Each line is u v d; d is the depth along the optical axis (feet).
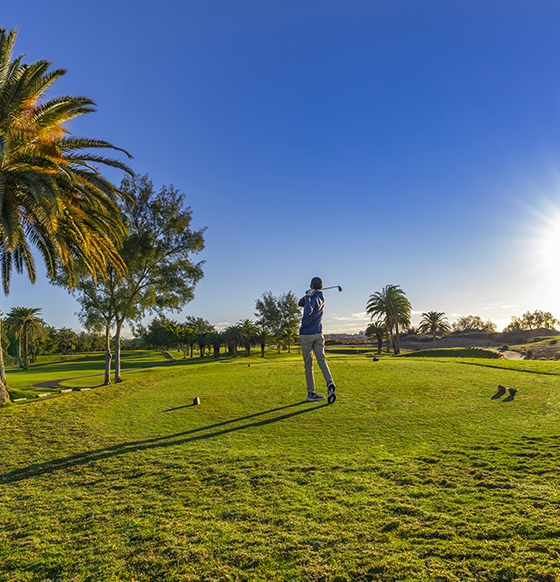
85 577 10.59
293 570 10.04
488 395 34.04
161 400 43.86
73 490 18.35
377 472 17.17
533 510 12.16
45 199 44.14
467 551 10.21
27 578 10.84
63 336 450.30
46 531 13.94
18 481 20.51
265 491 15.93
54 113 52.75
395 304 223.92
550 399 30.58
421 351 213.05
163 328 363.35
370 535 11.59
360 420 27.84
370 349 303.48
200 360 274.98
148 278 98.27
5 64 49.47
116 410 39.83
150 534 12.82
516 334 346.74
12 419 38.86
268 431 26.58
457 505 13.12
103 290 95.86
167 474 19.20
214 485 17.21
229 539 12.00
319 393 39.99
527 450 18.53
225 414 33.63
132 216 94.43
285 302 389.39
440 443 21.08
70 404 45.78
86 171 51.13
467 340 352.90
